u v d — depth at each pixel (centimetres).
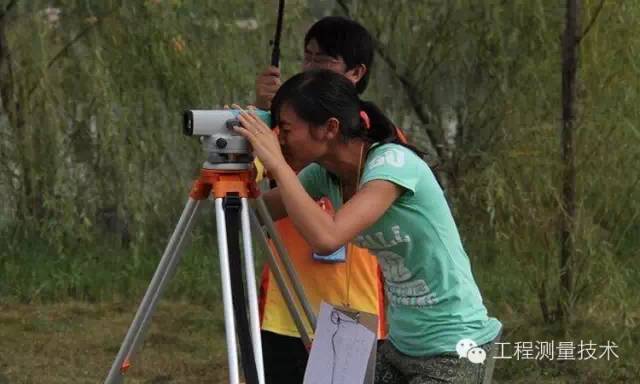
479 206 2267
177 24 2547
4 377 2095
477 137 2566
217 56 2620
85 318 2512
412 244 1091
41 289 2620
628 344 2064
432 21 2661
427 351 1117
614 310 2080
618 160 2081
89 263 2695
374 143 1109
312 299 1342
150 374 2141
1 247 2656
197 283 2678
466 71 2617
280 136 1089
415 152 1108
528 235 2098
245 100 2667
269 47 2675
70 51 2548
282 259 1141
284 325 1366
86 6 2511
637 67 2105
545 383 2002
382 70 2744
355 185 1135
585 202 2088
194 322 2483
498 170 2103
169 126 2609
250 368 1023
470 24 2581
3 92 2550
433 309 1109
